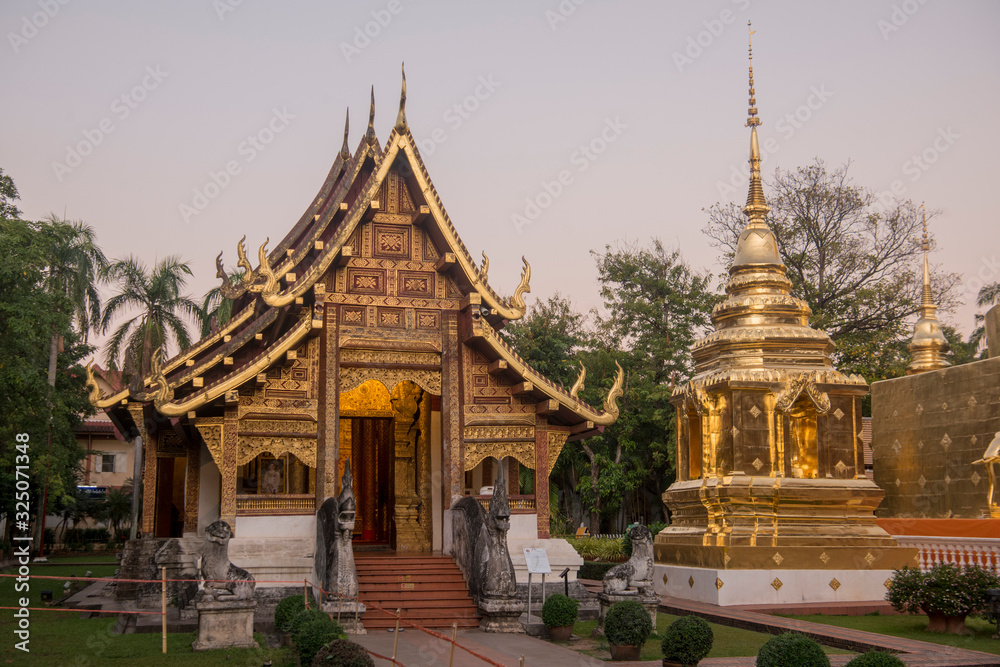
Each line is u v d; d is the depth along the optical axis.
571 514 49.44
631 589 15.42
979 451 24.03
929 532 22.36
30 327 21.62
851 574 20.17
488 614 15.78
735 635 15.55
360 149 21.84
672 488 23.11
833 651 13.77
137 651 13.20
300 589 17.36
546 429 19.88
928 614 15.94
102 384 47.69
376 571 17.47
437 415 20.95
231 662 12.27
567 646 14.30
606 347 49.88
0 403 24.28
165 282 44.41
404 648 13.78
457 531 18.09
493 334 19.03
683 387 23.06
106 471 57.53
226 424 17.67
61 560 41.34
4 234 21.61
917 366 31.20
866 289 41.75
